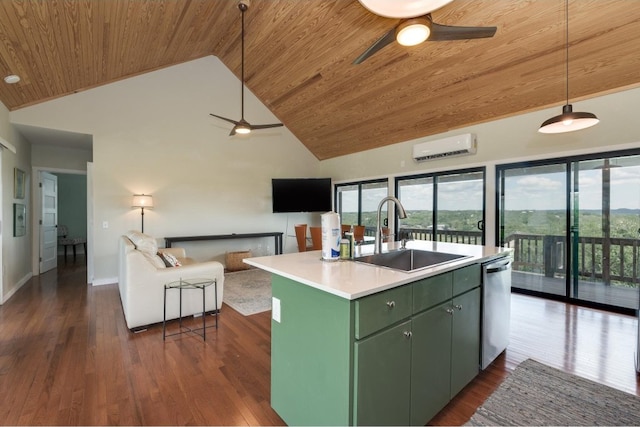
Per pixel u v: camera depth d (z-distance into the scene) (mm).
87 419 1674
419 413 1553
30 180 5191
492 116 4316
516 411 1745
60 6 2557
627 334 2797
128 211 4973
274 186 6441
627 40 2801
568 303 3752
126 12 3045
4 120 3857
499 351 2311
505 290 2381
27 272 4973
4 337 2754
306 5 3576
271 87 5629
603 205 3557
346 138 6227
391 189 5855
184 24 3871
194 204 5633
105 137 4777
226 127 5969
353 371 1242
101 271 4730
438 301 1664
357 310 1235
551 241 3959
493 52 3352
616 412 1732
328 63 4391
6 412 1724
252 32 4359
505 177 4363
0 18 2418
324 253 1892
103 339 2713
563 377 2082
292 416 1596
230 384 2023
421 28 1974
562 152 3771
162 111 5277
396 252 2355
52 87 4035
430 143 5023
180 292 2967
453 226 4969
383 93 4574
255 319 3244
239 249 6262
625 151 3367
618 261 3469
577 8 2676
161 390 1950
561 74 3348
